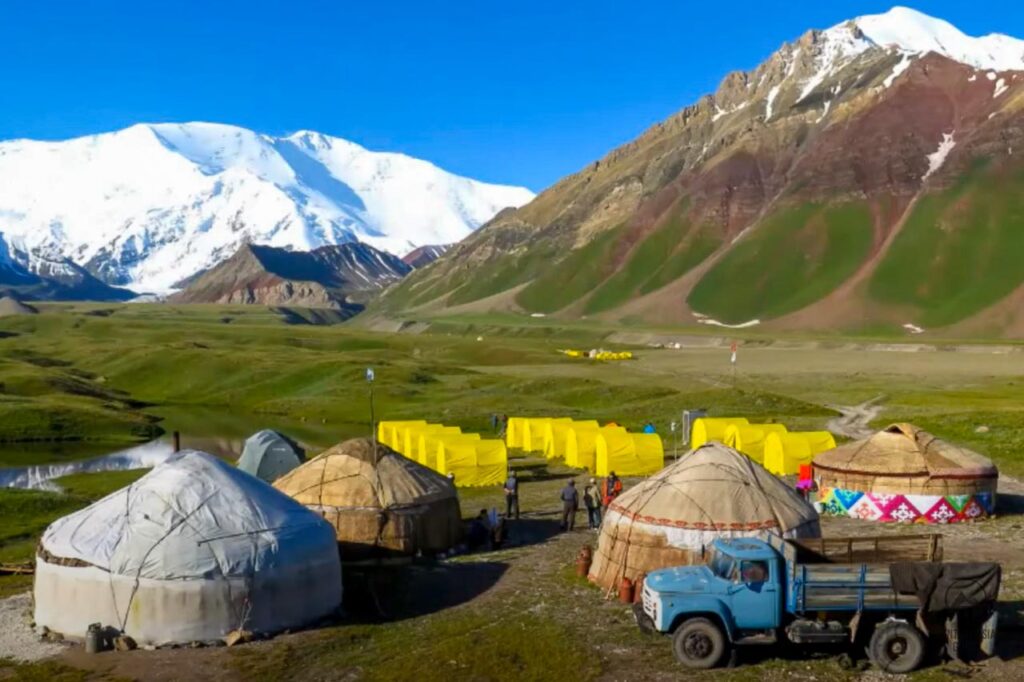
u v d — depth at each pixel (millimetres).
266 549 26812
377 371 120125
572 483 40875
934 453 41094
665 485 30250
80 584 26219
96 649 25281
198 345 167250
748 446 56938
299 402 105375
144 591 25688
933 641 23641
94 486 57875
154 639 25594
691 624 22766
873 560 23906
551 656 24094
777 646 23859
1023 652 23438
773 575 22750
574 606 28516
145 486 28016
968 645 23844
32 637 26609
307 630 26953
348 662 24203
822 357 174625
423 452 56875
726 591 22734
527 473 58250
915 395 93250
